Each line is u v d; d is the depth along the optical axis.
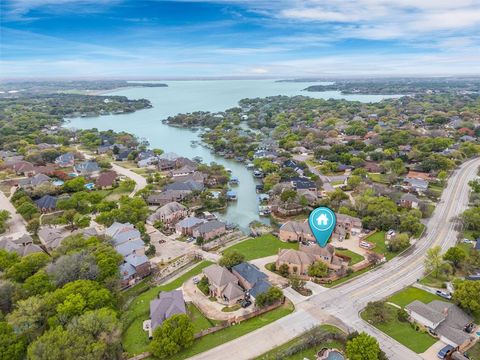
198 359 72.44
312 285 99.94
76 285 85.12
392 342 76.94
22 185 181.62
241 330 81.25
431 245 124.56
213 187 196.12
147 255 120.44
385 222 135.88
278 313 87.31
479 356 73.62
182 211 154.38
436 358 72.38
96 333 71.31
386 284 100.31
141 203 155.12
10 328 72.88
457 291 87.06
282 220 151.50
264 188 184.75
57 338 67.88
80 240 111.31
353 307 89.62
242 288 99.25
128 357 72.50
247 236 138.38
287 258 106.62
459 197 169.88
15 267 97.69
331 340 77.69
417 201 154.38
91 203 160.88
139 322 85.31
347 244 126.75
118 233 124.88
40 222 143.00
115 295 92.19
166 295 90.31
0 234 133.88
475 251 109.69
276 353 73.44
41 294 86.06
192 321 84.94
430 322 79.62
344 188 185.75
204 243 129.62
